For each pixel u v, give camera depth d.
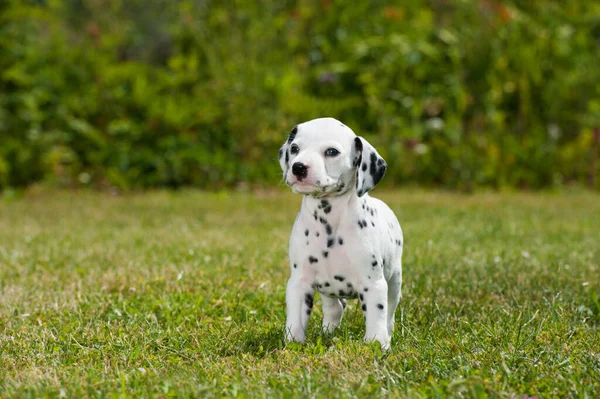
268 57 14.06
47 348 4.36
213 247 7.50
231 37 14.04
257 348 4.34
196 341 4.45
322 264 4.23
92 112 13.34
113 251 7.41
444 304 5.33
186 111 13.23
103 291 5.84
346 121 13.66
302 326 4.29
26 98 12.71
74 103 13.12
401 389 3.50
